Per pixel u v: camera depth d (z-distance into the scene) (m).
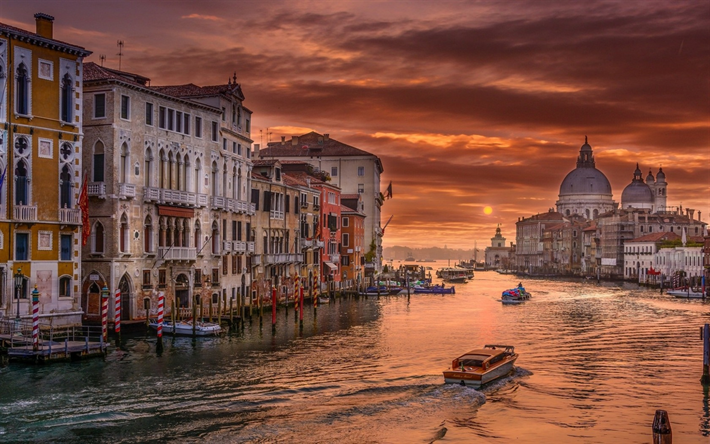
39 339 41.00
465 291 127.06
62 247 46.56
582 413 32.62
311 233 86.69
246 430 28.67
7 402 31.44
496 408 33.12
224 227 63.72
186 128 58.50
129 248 52.12
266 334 53.62
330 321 64.31
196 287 59.09
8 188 43.22
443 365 42.12
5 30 42.66
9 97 43.31
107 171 51.00
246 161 68.19
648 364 44.12
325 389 35.34
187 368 39.38
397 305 87.50
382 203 144.25
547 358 46.06
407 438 28.41
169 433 28.06
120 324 47.62
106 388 34.25
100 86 51.16
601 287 149.75
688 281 144.75
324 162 121.31
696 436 29.86
